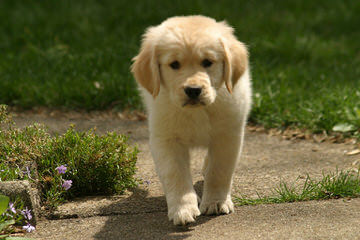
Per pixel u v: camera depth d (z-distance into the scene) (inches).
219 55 228.2
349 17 754.8
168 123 236.8
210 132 241.4
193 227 221.1
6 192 219.9
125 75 484.7
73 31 645.3
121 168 269.4
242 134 246.4
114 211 243.0
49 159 265.4
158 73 232.1
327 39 666.8
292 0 837.8
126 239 209.9
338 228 206.8
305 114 400.2
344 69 532.7
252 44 589.9
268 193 262.7
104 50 550.9
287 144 362.9
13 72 497.4
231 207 239.8
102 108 446.0
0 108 286.8
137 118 430.9
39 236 215.3
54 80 479.8
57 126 399.2
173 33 228.1
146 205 249.9
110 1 803.4
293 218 223.1
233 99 237.3
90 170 263.9
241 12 762.8
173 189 227.8
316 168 302.0
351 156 325.1
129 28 674.8
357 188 252.5
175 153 239.1
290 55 580.4
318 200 246.8
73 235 215.9
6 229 213.9
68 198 261.7
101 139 278.4
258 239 199.9
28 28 650.8
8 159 254.5
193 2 783.7
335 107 397.1
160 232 216.1
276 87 452.8
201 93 217.2
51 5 786.8
